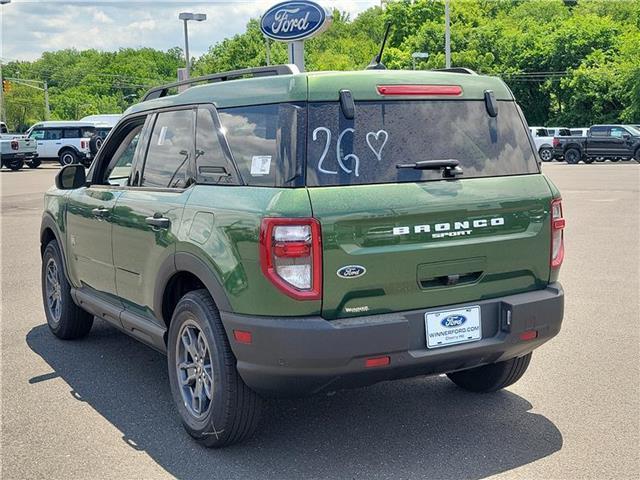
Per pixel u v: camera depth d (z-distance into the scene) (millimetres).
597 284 8656
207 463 4152
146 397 5219
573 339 6469
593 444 4336
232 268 3934
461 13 72188
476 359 4191
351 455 4230
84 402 5125
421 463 4117
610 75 58531
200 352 4379
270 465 4121
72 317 6453
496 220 4246
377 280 3879
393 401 5078
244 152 4141
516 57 66500
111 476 4004
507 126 4527
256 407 4148
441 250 4039
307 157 3855
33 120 134500
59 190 6500
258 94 4152
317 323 3736
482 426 4625
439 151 4191
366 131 4020
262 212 3803
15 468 4109
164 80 148750
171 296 4727
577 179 25516
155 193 4836
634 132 37250
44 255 6758
